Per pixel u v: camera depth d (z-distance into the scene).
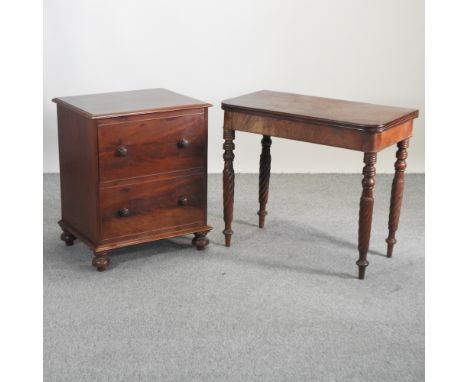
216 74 5.78
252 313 3.63
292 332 3.45
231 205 4.39
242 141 5.90
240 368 3.14
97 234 4.04
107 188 3.99
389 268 4.18
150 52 5.68
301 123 3.96
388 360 3.22
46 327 3.46
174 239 4.55
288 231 4.71
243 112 4.16
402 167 4.16
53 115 5.71
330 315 3.62
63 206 4.40
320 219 4.93
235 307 3.69
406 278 4.05
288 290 3.89
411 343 3.36
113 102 4.16
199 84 5.79
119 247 4.17
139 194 4.10
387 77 5.84
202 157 4.26
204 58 5.74
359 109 4.08
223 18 5.67
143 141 4.04
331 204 5.21
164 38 5.67
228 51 5.74
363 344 3.35
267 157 4.62
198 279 4.01
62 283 3.93
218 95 5.83
